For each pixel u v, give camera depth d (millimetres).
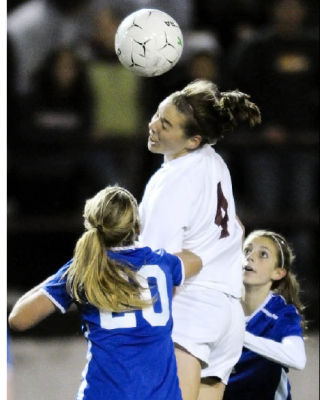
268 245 17344
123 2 32406
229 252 16125
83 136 30391
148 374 14156
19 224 31094
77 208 31312
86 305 14492
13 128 30562
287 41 30531
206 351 15664
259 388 17000
